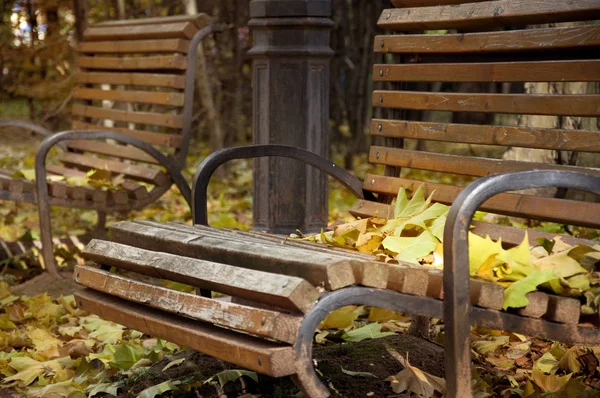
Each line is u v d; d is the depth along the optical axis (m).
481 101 3.39
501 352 3.67
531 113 3.23
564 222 3.02
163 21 5.68
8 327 4.28
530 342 3.76
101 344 3.96
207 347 2.52
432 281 2.53
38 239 6.29
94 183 5.22
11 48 10.60
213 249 2.76
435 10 3.62
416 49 3.67
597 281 2.70
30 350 3.97
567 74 3.12
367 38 9.11
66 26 10.64
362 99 9.20
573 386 2.99
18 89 10.69
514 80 3.29
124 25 6.10
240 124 9.70
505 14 3.31
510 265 2.71
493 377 3.25
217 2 9.55
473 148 10.01
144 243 3.12
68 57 10.62
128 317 2.85
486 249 2.73
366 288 2.41
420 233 3.11
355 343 3.40
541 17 3.21
